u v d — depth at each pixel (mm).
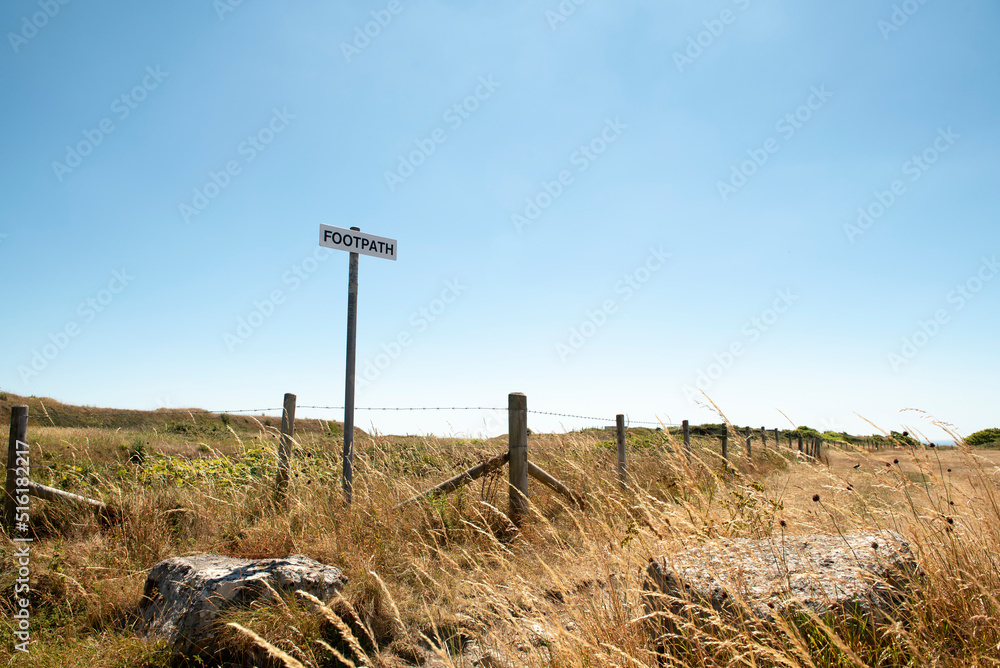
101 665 3066
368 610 3557
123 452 8953
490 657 3049
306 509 5074
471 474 6066
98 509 5258
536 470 6176
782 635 2219
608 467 7266
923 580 2578
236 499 5688
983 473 2885
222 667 3070
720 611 2428
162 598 3607
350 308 6105
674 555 2924
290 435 6090
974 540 2709
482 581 4031
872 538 3059
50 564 4266
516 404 6023
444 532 5066
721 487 3402
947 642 2289
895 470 3031
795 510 3383
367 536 4770
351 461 5816
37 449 7363
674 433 8820
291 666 2498
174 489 5758
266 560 3824
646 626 2729
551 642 2680
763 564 2738
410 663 3166
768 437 13031
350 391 5926
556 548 4441
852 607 2381
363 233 6301
